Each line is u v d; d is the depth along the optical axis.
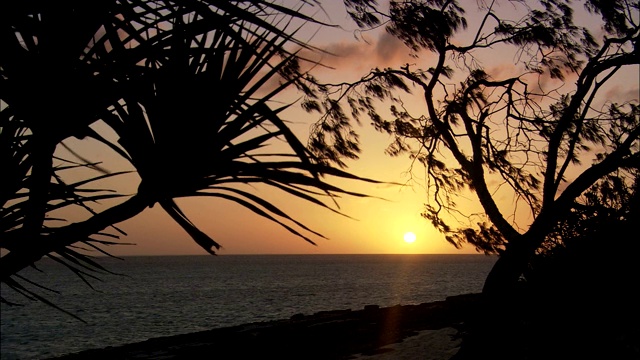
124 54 1.61
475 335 8.66
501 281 8.95
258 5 1.52
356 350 11.31
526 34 12.13
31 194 1.53
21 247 1.52
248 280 102.50
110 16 1.56
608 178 10.62
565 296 8.20
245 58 1.70
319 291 68.06
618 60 10.84
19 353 29.19
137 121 1.65
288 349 11.58
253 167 1.53
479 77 12.95
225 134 1.62
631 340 6.84
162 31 1.68
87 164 1.47
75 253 1.69
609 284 8.09
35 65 1.51
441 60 12.58
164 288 83.69
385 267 169.75
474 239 12.18
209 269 167.38
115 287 88.94
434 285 76.50
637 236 8.70
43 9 1.50
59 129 1.55
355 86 13.08
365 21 11.42
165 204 1.61
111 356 12.09
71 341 32.81
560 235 9.87
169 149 1.61
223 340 12.86
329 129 12.37
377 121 13.50
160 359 11.20
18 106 1.52
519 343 7.97
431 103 12.91
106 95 1.58
